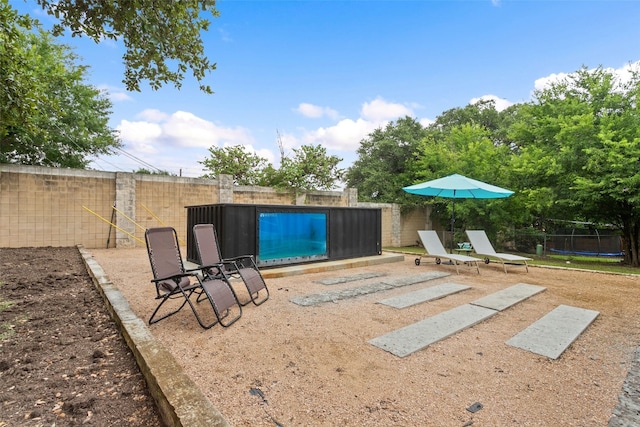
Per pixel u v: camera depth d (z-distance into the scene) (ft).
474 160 45.88
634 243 34.96
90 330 11.05
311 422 6.39
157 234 12.67
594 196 31.86
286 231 23.54
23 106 13.66
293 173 49.01
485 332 11.84
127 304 12.44
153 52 12.12
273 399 7.16
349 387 7.76
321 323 12.26
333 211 26.73
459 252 40.68
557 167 34.88
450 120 78.54
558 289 19.57
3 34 12.22
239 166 63.67
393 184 59.41
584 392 7.81
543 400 7.42
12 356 9.02
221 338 10.58
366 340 10.68
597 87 35.53
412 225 57.21
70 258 25.29
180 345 9.96
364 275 22.39
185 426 5.38
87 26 11.37
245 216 21.21
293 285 18.99
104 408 6.73
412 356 9.59
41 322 11.69
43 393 7.24
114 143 48.55
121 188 34.58
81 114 41.57
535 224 51.06
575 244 48.47
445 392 7.65
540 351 10.12
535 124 41.78
